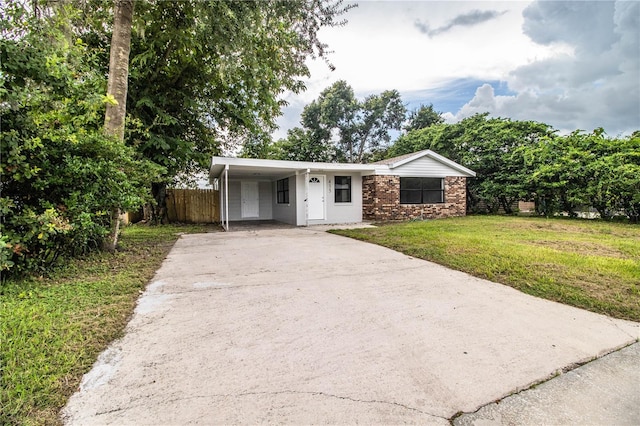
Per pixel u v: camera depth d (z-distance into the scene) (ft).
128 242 25.40
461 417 6.05
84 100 14.93
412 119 97.66
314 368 7.61
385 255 20.31
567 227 33.60
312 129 95.61
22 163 12.78
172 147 37.58
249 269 16.78
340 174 43.47
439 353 8.41
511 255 18.61
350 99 94.68
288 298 12.39
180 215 47.42
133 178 20.18
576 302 12.10
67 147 15.30
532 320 10.59
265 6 21.72
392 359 8.08
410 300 12.32
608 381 7.32
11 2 12.63
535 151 46.73
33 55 12.01
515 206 54.24
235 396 6.49
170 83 37.76
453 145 60.23
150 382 6.88
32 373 6.88
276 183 51.31
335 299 12.34
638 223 37.70
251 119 45.75
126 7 20.93
